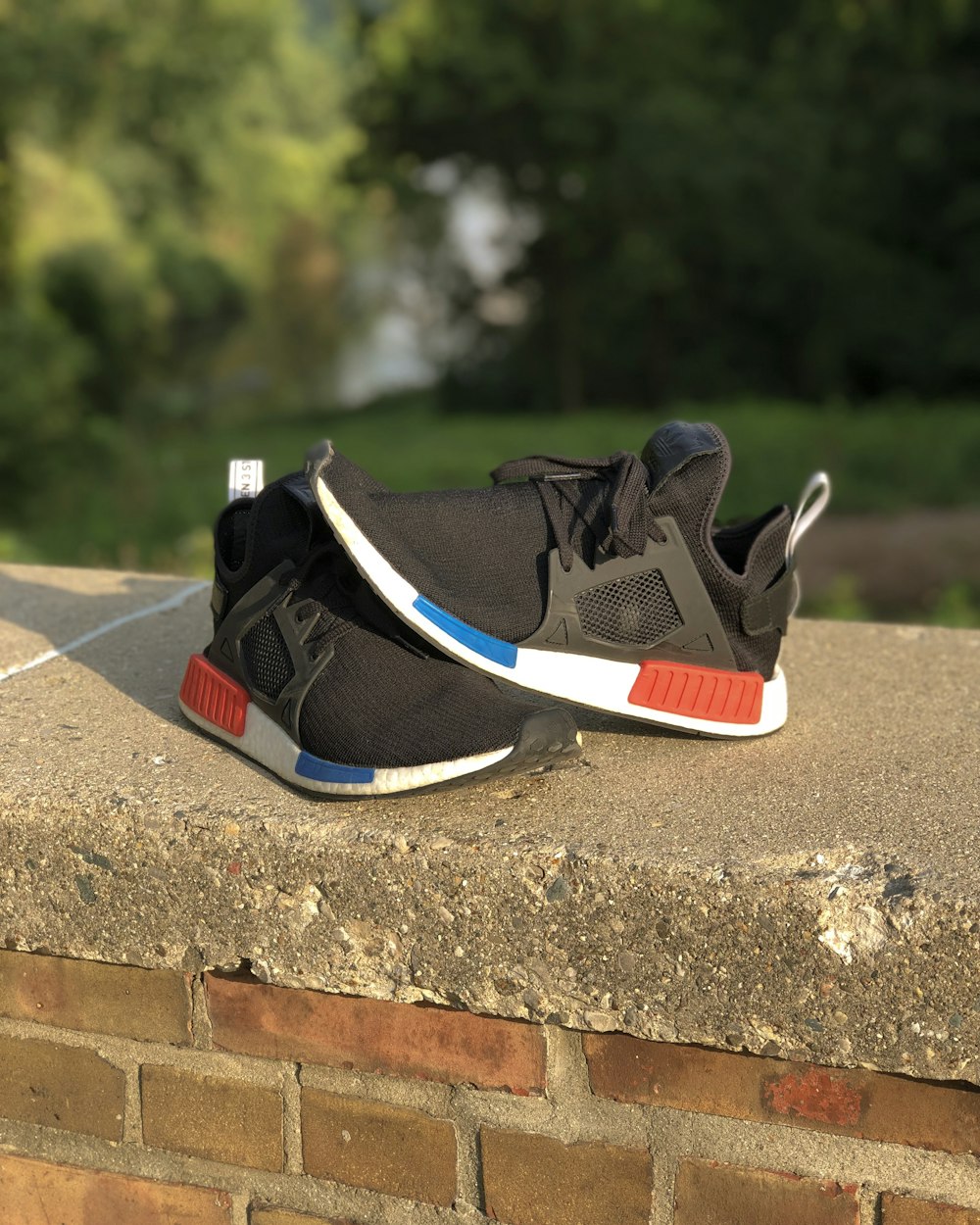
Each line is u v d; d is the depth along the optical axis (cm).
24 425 1197
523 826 110
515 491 127
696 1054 107
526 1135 114
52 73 1688
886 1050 98
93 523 1056
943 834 108
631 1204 112
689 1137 109
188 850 113
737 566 140
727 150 2016
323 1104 119
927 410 1734
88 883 117
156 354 2373
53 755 129
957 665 169
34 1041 126
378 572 114
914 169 2028
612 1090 110
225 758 129
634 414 1933
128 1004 122
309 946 112
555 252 2320
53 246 2311
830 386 2128
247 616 127
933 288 2084
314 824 111
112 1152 127
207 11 2070
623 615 124
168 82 2041
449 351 2622
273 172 3584
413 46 2255
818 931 98
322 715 117
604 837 107
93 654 170
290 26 3453
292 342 3600
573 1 2158
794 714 148
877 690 158
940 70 2036
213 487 1149
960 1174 102
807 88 2094
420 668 120
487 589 122
